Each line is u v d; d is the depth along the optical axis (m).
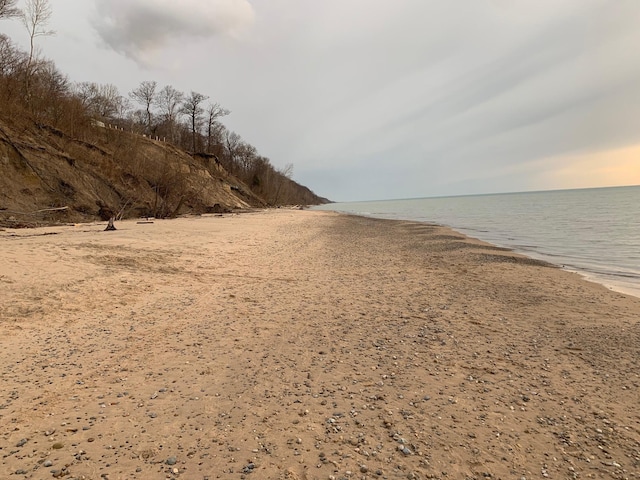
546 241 22.86
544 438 3.86
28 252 10.77
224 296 9.23
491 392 4.80
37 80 38.78
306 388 4.83
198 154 76.94
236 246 17.67
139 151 44.56
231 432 3.83
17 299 7.29
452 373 5.34
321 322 7.54
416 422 4.11
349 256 16.55
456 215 54.75
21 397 4.30
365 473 3.28
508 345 6.45
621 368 5.54
